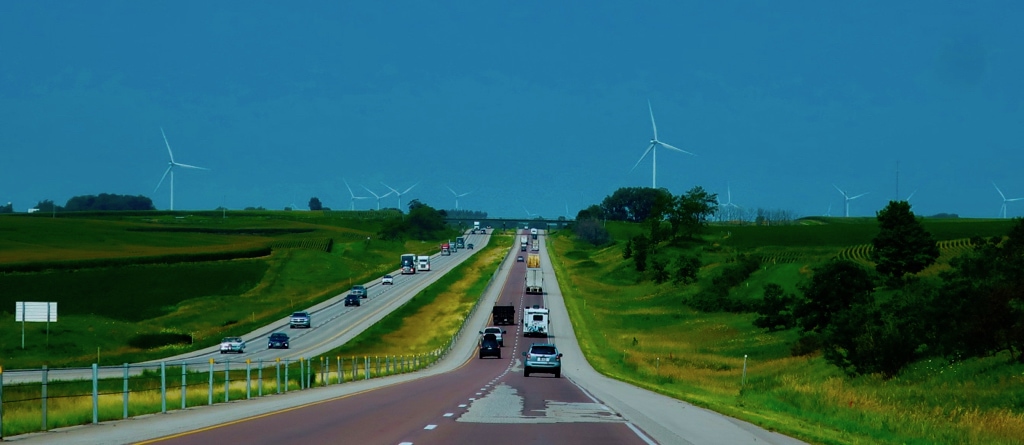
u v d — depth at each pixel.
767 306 90.00
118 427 20.42
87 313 102.75
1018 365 40.22
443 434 19.61
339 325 104.31
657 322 109.75
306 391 37.12
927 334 48.78
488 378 50.34
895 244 93.19
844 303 78.12
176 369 52.16
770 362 66.88
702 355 77.88
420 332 100.62
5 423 19.66
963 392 36.44
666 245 188.12
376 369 55.75
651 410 27.89
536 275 138.88
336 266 161.38
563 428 21.50
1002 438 24.09
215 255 151.00
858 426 25.25
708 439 19.89
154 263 140.00
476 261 194.75
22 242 159.38
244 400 30.86
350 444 17.58
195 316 106.56
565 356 82.75
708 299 115.38
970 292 46.19
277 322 105.94
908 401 34.56
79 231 182.75
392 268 175.50
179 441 17.41
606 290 150.12
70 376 48.84
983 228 155.25
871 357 48.41
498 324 108.44
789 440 20.16
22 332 80.12
